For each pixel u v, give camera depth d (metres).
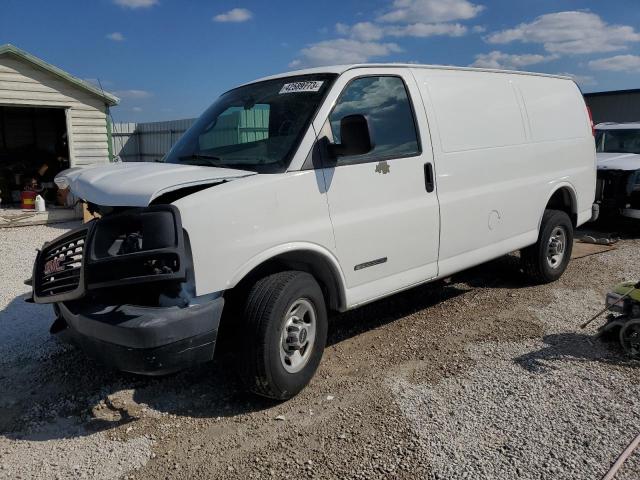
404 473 3.01
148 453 3.26
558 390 3.86
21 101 12.52
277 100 4.24
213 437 3.41
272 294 3.58
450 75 5.06
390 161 4.32
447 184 4.80
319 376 4.20
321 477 3.00
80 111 13.48
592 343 4.66
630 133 11.20
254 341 3.53
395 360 4.46
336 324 5.31
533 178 5.85
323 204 3.88
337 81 4.12
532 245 6.18
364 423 3.52
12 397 3.95
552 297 5.98
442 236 4.80
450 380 4.07
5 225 11.59
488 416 3.55
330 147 3.89
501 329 5.07
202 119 4.79
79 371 4.32
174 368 3.25
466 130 5.03
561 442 3.24
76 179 3.87
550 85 6.30
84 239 3.50
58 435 3.47
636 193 9.42
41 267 3.79
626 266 7.32
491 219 5.32
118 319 3.19
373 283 4.31
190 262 3.26
